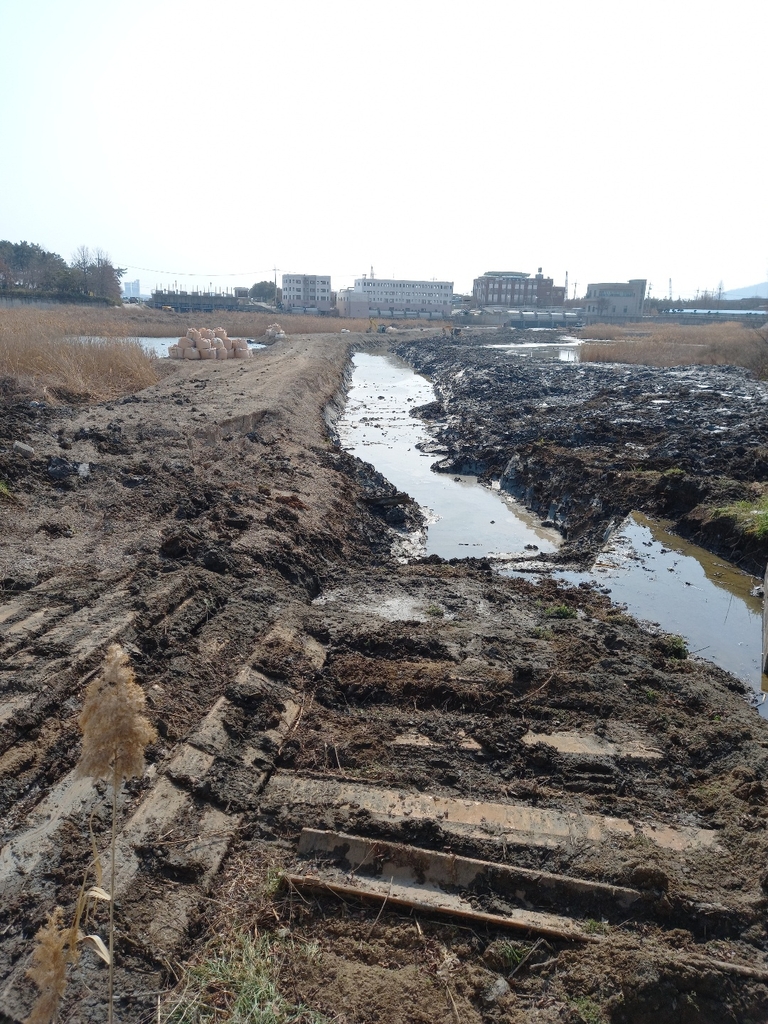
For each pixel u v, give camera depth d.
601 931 3.94
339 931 3.95
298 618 7.53
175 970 3.62
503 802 4.97
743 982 3.64
